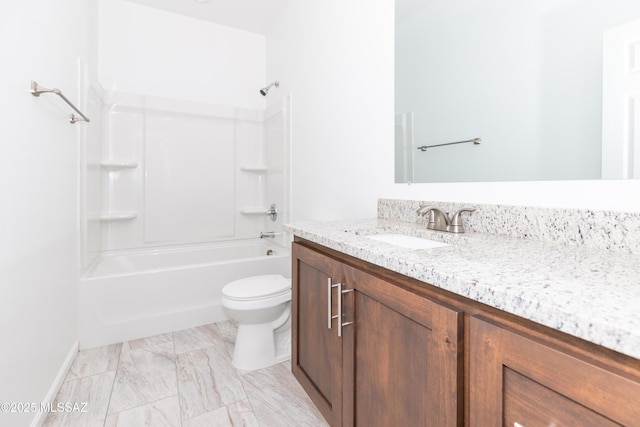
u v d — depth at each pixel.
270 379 1.57
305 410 1.35
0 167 0.99
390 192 1.51
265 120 3.12
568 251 0.77
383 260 0.74
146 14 2.67
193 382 1.54
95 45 2.36
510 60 1.00
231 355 1.80
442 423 0.59
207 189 2.95
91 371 1.62
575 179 0.86
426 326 0.63
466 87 1.14
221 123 2.99
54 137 1.46
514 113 1.00
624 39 0.76
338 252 1.01
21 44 1.13
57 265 1.49
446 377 0.58
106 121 2.53
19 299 1.10
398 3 1.42
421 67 1.32
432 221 1.19
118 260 2.45
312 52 2.15
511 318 0.49
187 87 2.85
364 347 0.84
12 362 1.05
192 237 2.89
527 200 0.97
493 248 0.81
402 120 1.42
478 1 1.09
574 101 0.85
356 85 1.71
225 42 3.00
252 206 3.17
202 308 2.21
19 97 1.12
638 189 0.75
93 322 1.88
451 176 1.22
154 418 1.29
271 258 2.44
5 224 1.02
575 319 0.39
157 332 2.06
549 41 0.90
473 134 1.13
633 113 0.75
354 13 1.71
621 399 0.36
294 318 1.32
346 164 1.81
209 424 1.26
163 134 2.74
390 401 0.74
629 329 0.34
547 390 0.43
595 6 0.81
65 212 1.61
